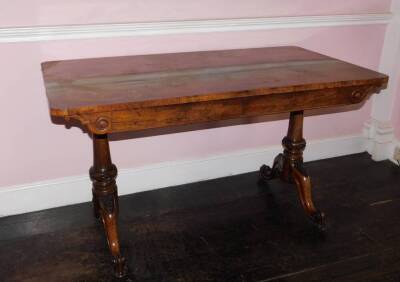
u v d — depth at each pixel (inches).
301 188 84.5
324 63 76.9
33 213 85.0
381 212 88.0
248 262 72.4
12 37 71.9
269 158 103.4
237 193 94.3
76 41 76.5
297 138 85.4
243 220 84.4
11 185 82.6
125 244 76.5
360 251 75.8
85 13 75.9
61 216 84.4
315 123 106.4
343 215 86.7
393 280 69.1
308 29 94.5
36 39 73.6
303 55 83.1
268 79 65.2
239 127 97.3
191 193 93.8
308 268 71.2
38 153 82.0
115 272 68.8
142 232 80.0
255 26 88.6
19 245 75.7
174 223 83.0
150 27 80.0
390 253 75.5
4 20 71.5
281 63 76.0
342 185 98.7
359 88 68.4
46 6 73.0
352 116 109.7
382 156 110.9
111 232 70.6
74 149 84.3
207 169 98.1
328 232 81.0
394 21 99.7
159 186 94.9
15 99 76.7
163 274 69.3
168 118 58.1
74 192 87.4
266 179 98.1
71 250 74.8
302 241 78.1
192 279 68.3
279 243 77.5
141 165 91.7
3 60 73.3
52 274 69.1
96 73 67.2
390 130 108.3
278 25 90.7
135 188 92.8
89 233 79.4
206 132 94.5
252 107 62.9
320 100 67.2
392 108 107.2
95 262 72.0
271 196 93.4
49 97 55.1
